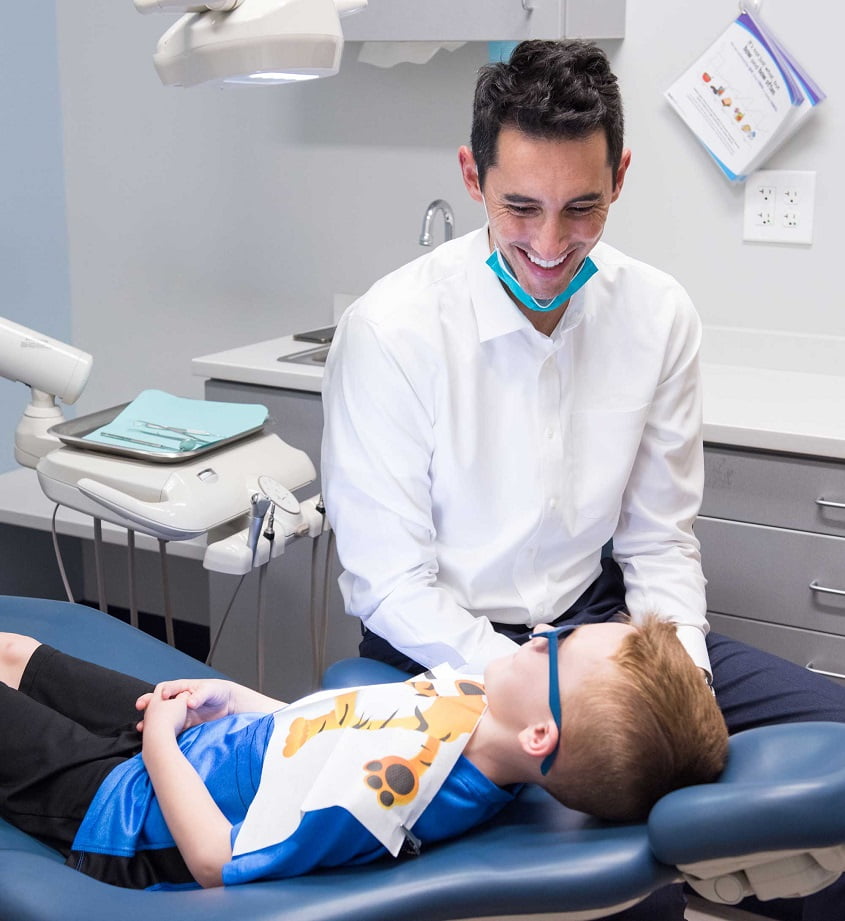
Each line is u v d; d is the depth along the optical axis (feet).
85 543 10.90
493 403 5.52
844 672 7.07
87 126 10.40
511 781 4.12
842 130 7.89
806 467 6.87
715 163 8.28
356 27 8.08
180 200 10.23
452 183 9.18
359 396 5.43
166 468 5.97
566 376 5.56
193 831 4.13
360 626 8.21
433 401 5.43
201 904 3.56
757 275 8.36
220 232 10.16
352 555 5.42
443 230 9.32
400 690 4.34
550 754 3.90
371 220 9.55
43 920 3.52
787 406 7.41
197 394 10.68
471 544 5.65
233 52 5.02
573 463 5.64
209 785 4.47
